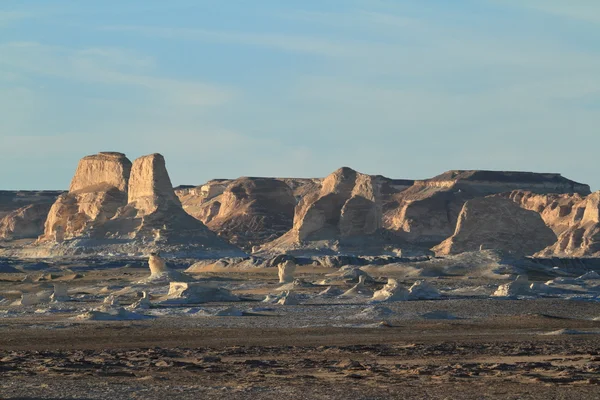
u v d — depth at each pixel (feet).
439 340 579.89
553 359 434.30
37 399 284.61
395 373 370.73
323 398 290.15
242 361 426.10
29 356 460.14
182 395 296.92
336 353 481.46
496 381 339.16
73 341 580.71
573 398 291.17
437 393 302.25
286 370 385.50
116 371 378.94
